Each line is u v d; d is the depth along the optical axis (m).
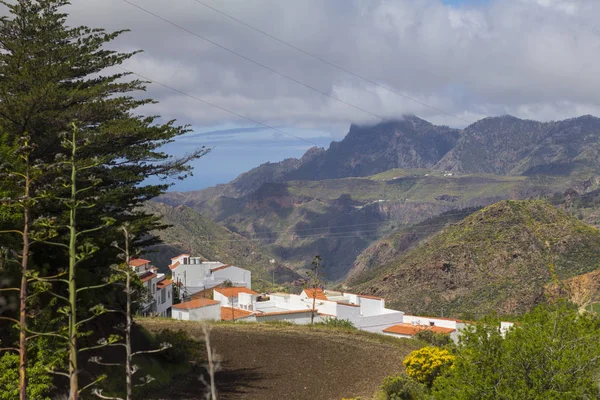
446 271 173.00
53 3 31.64
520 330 23.77
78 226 27.62
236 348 42.50
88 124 31.34
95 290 29.72
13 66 29.97
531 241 173.12
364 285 192.25
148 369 31.03
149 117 34.09
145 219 31.86
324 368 38.62
